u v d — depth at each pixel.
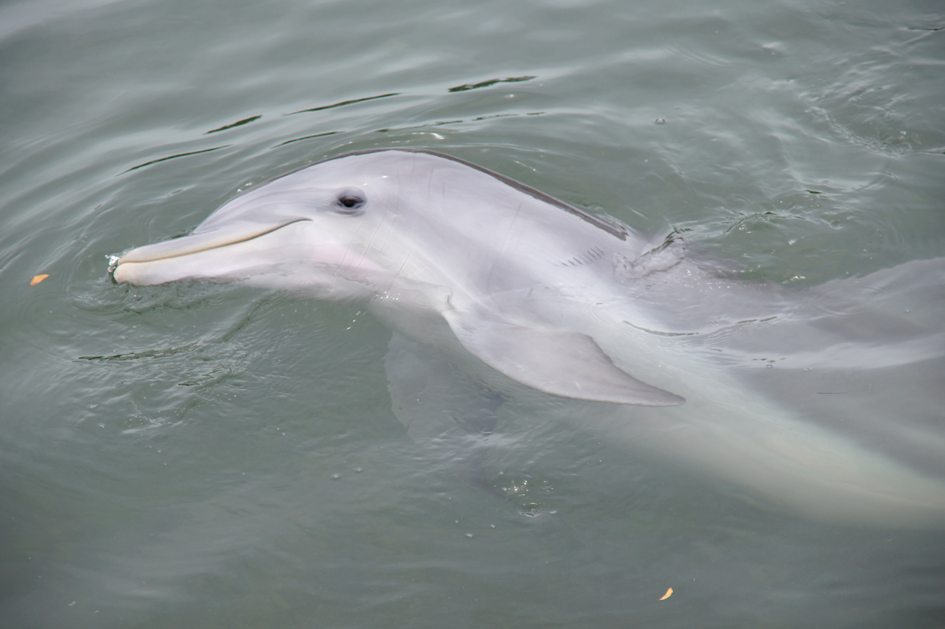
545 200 6.73
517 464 5.34
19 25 12.17
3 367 6.29
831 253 7.12
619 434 5.53
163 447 5.58
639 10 11.52
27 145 9.57
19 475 5.44
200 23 11.99
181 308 6.66
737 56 10.41
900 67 9.88
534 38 11.11
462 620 4.51
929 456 5.07
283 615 4.61
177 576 4.83
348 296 6.52
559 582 4.67
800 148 8.70
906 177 8.11
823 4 11.37
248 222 6.43
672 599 4.54
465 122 9.37
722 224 7.56
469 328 5.77
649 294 6.19
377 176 6.65
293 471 5.40
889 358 5.67
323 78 10.56
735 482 5.25
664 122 9.24
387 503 5.16
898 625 4.26
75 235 7.77
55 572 4.88
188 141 9.41
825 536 4.84
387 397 5.90
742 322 6.04
